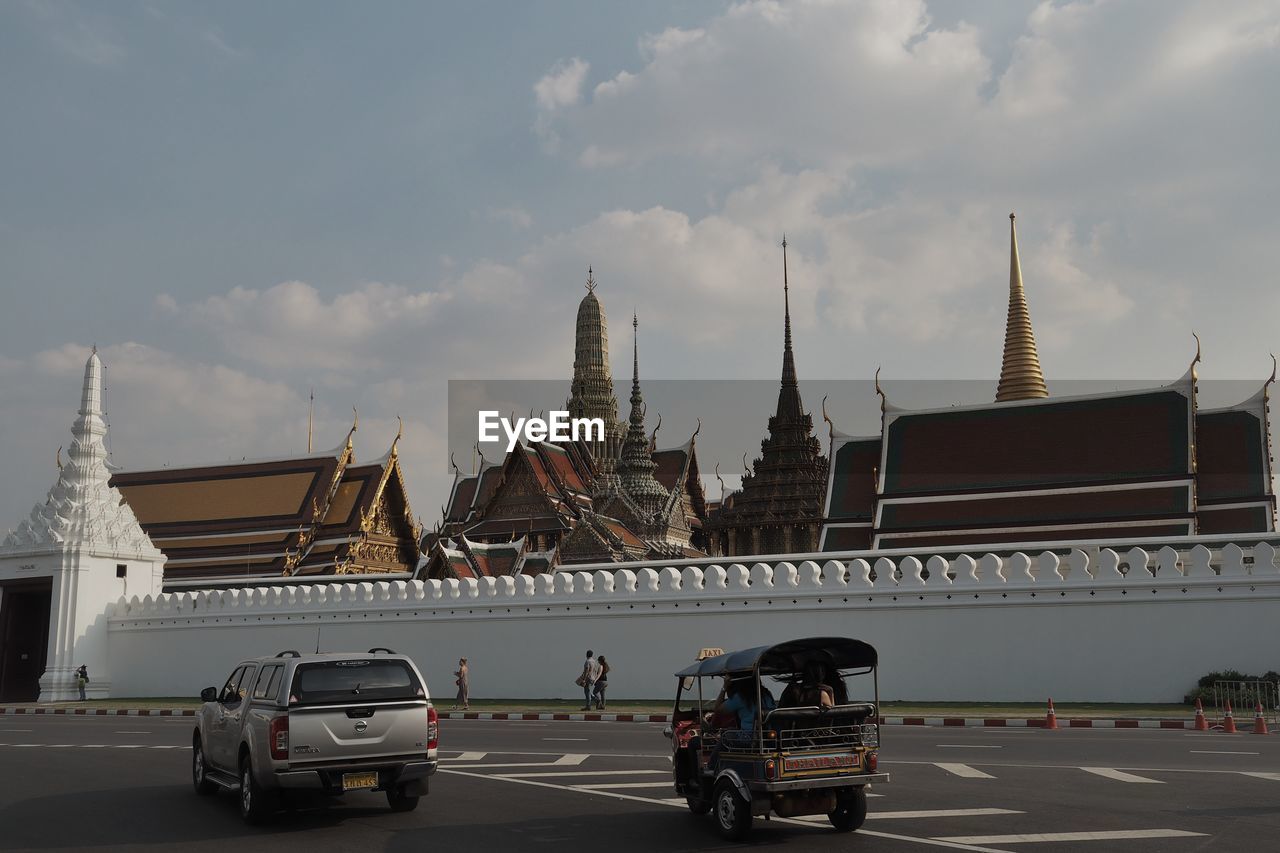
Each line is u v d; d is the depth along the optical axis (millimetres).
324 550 71000
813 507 78625
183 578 69875
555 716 34656
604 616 41094
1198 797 16141
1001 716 30797
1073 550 37219
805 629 38312
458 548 61125
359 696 15664
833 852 12836
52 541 49938
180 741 27547
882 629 37594
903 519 56875
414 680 16203
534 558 61469
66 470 52250
